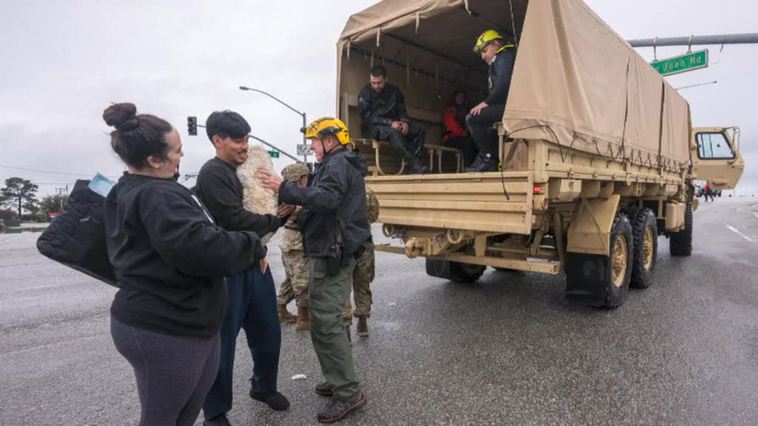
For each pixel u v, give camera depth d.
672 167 7.68
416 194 4.62
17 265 10.05
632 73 5.59
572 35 4.16
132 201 1.76
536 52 3.79
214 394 2.71
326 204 2.75
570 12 4.14
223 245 1.81
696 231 15.26
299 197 2.66
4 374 3.77
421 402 3.17
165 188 1.79
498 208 3.90
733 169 11.94
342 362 2.96
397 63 6.36
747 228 16.30
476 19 5.39
